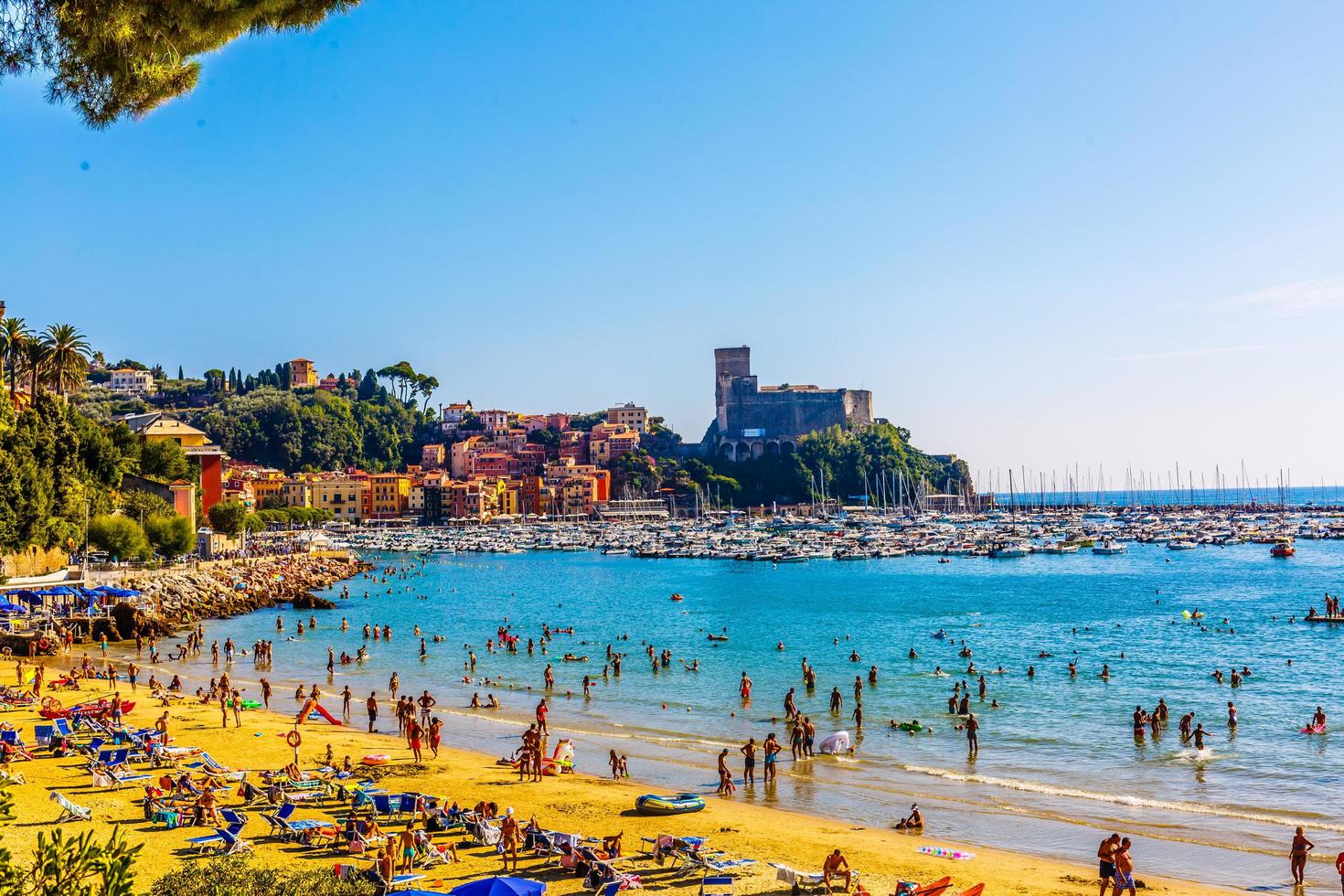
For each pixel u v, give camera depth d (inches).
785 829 1584.6
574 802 1727.4
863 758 2117.4
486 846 1430.9
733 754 2170.3
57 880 579.5
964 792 1846.7
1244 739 2260.1
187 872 943.7
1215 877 1386.6
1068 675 3152.1
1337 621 4451.3
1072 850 1502.2
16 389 5625.0
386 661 3602.4
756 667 3378.4
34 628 3639.3
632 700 2822.3
